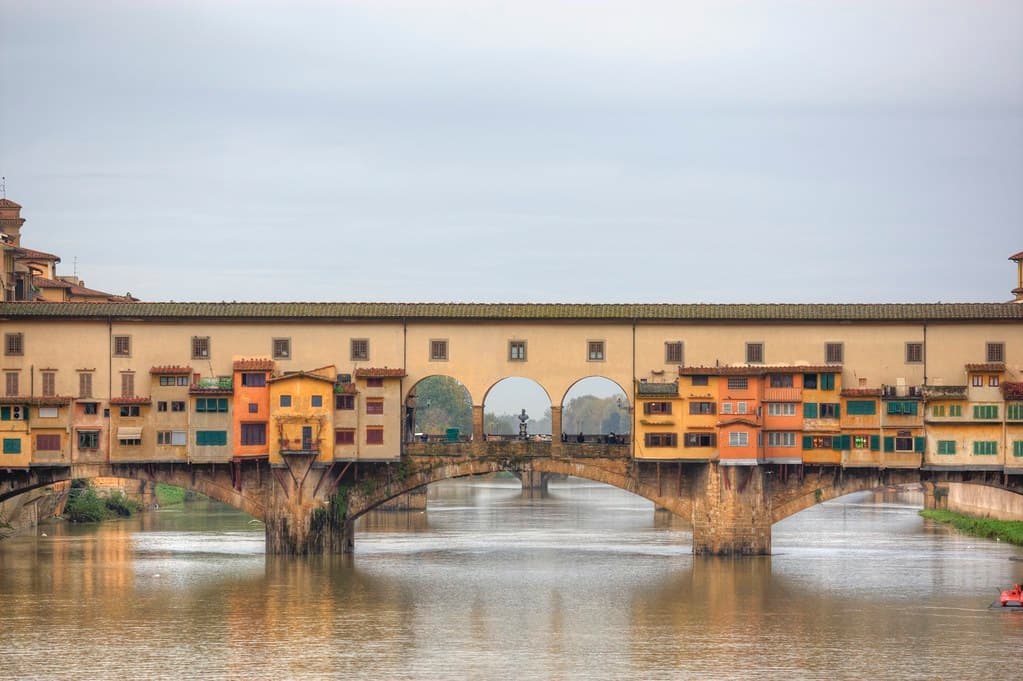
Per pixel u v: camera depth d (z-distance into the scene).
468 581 102.69
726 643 82.56
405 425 114.25
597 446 111.81
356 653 79.75
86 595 96.31
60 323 112.19
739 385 110.44
